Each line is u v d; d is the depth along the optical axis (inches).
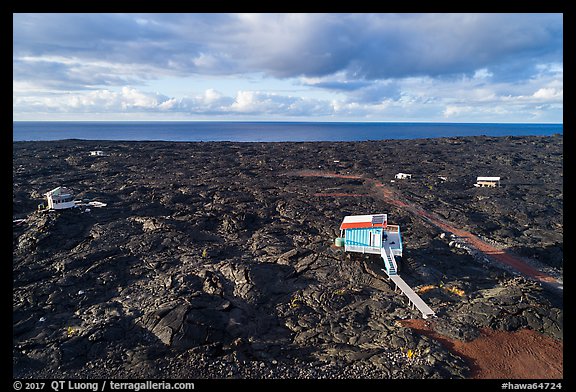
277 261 1294.3
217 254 1346.0
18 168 2337.6
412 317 994.1
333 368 819.4
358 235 1279.5
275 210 1820.9
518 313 993.5
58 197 1561.3
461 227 1691.7
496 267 1348.4
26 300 1034.1
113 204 1752.0
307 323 987.3
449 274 1258.6
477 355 854.5
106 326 916.0
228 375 793.6
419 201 2004.2
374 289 1154.0
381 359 834.2
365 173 2618.1
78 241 1375.5
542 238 1593.3
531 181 2400.3
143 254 1321.4
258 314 1028.5
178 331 898.7
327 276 1211.2
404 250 1376.7
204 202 1886.1
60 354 831.7
